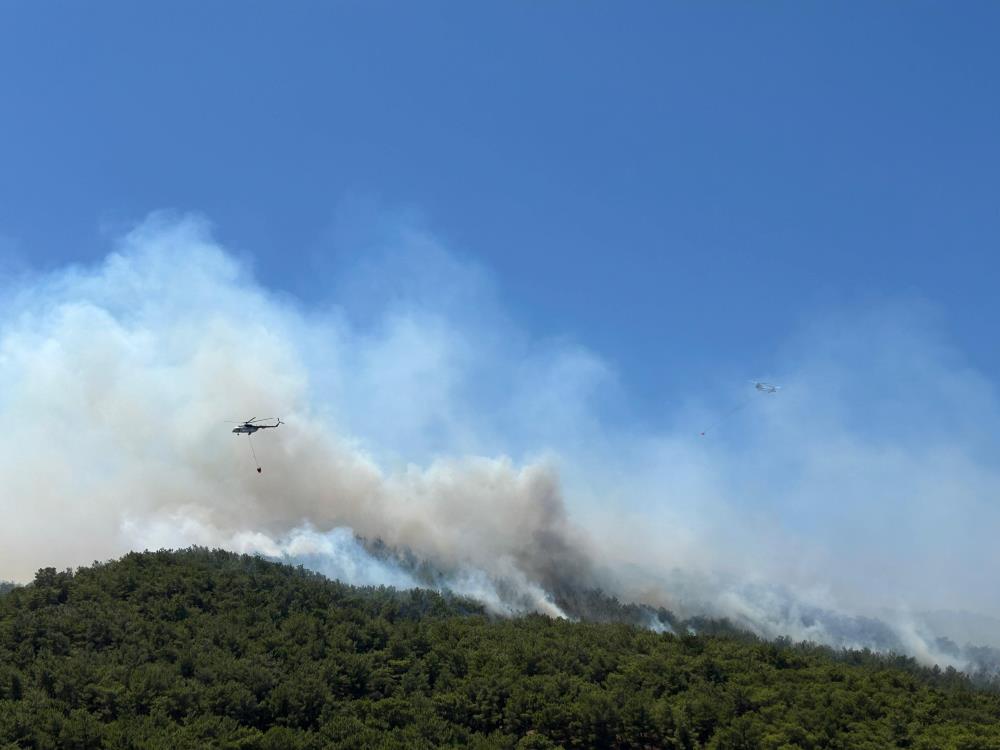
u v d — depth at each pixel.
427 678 147.62
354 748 121.31
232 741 120.50
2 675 130.38
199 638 150.00
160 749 114.00
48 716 120.12
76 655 140.50
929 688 160.62
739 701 141.50
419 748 121.00
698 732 134.38
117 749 115.50
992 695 165.38
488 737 131.25
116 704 127.44
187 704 128.12
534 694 139.00
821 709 139.25
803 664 164.50
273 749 119.75
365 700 135.88
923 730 137.50
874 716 142.38
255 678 135.62
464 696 139.12
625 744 135.00
